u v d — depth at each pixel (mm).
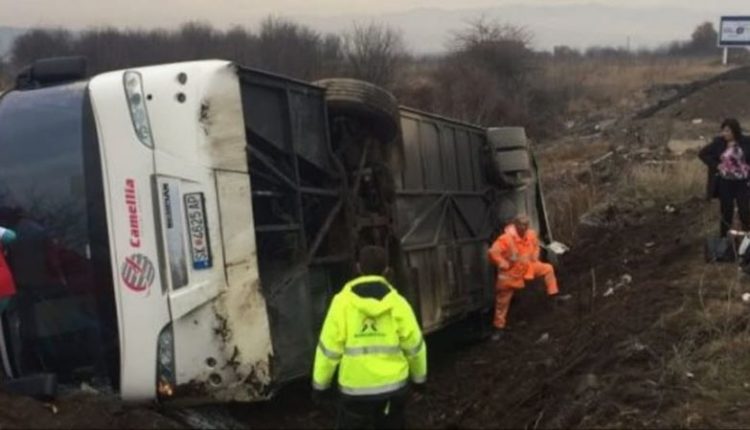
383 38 47906
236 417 7293
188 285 6602
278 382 6934
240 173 6707
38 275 6984
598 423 6703
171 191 6641
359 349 6094
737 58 80750
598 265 15203
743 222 12242
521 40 52281
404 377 6145
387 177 9039
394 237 9008
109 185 6773
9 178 7121
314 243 7688
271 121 7297
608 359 8203
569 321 11289
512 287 11914
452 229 11094
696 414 6621
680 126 35062
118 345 6785
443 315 10367
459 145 11766
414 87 47312
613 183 22125
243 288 6660
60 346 6965
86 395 6855
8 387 6785
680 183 19531
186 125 6621
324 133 8039
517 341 11062
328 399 6953
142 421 6441
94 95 6867
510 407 8023
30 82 7617
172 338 6656
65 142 7004
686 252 13250
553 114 51219
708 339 8391
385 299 6113
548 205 20406
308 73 46156
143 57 46781
